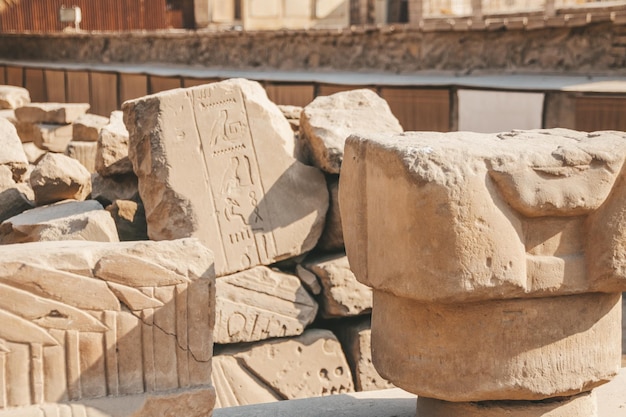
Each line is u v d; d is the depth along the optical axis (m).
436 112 11.25
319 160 5.99
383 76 12.19
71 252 3.41
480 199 3.37
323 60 13.60
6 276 3.31
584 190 3.49
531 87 9.99
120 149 6.70
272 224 5.76
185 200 5.55
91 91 18.12
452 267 3.36
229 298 5.58
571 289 3.57
